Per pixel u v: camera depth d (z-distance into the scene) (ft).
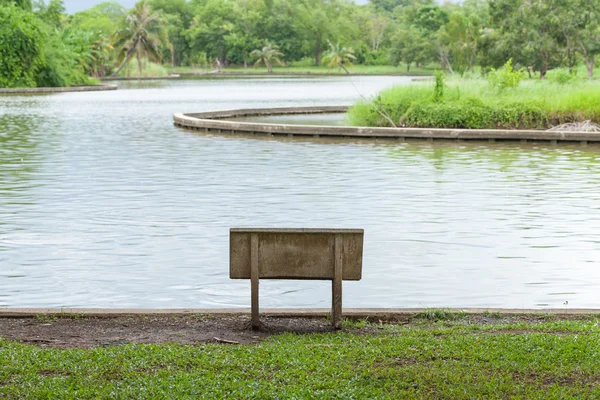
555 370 21.16
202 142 96.17
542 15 272.31
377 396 19.51
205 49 544.62
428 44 468.34
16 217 50.21
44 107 165.99
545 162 76.89
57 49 272.92
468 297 33.71
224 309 29.35
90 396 19.49
